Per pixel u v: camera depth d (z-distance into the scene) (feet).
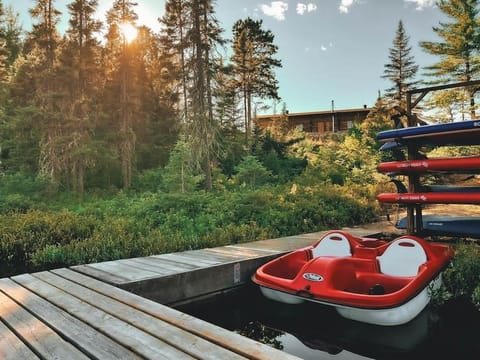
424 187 22.85
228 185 54.39
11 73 77.51
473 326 14.21
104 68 76.69
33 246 26.96
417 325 14.26
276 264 17.57
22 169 63.10
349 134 74.90
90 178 68.69
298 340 13.50
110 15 68.59
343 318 14.25
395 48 113.70
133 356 8.00
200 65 50.01
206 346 8.46
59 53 66.33
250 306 17.39
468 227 21.38
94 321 10.07
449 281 17.21
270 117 127.54
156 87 85.20
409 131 21.72
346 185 51.34
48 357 7.98
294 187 43.91
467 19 76.43
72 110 63.57
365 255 18.02
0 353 8.18
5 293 12.85
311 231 32.83
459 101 75.31
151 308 11.12
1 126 63.05
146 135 75.31
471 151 49.70
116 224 31.76
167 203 36.68
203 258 18.85
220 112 68.03
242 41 91.45
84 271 16.15
